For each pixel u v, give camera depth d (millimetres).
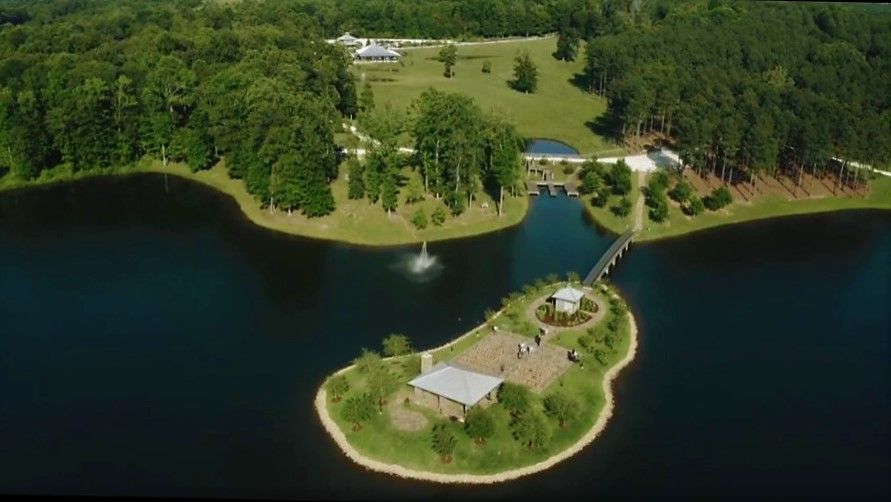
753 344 136000
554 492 99750
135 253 170375
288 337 135500
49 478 100500
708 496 98875
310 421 112188
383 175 185000
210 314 143375
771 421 114125
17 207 198750
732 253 177125
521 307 144375
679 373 126125
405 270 163750
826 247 181375
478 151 191250
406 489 100000
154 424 111125
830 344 136625
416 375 120500
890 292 157750
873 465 105125
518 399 110438
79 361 127312
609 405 116875
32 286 154250
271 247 174125
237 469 102375
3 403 115625
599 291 151750
